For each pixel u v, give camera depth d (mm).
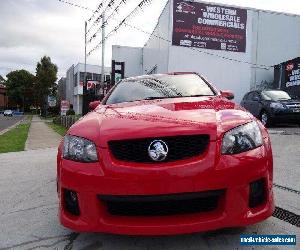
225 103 3557
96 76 56438
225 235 3088
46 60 83250
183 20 23078
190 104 3488
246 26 24094
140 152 2686
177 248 2889
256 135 2891
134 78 4859
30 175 6113
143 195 2580
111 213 2752
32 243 3182
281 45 24906
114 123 2986
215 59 23703
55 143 11914
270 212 2816
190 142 2684
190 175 2566
